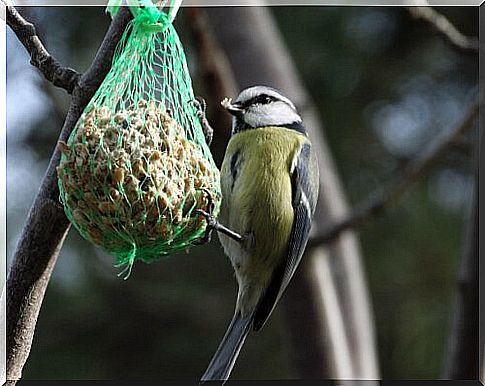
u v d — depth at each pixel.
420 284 14.44
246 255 7.82
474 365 7.03
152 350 14.45
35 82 10.24
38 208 5.64
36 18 9.15
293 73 9.24
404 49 14.96
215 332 14.53
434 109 15.31
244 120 8.27
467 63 15.12
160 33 6.50
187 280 14.61
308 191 8.06
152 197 5.85
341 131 14.84
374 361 8.91
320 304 8.56
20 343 5.54
